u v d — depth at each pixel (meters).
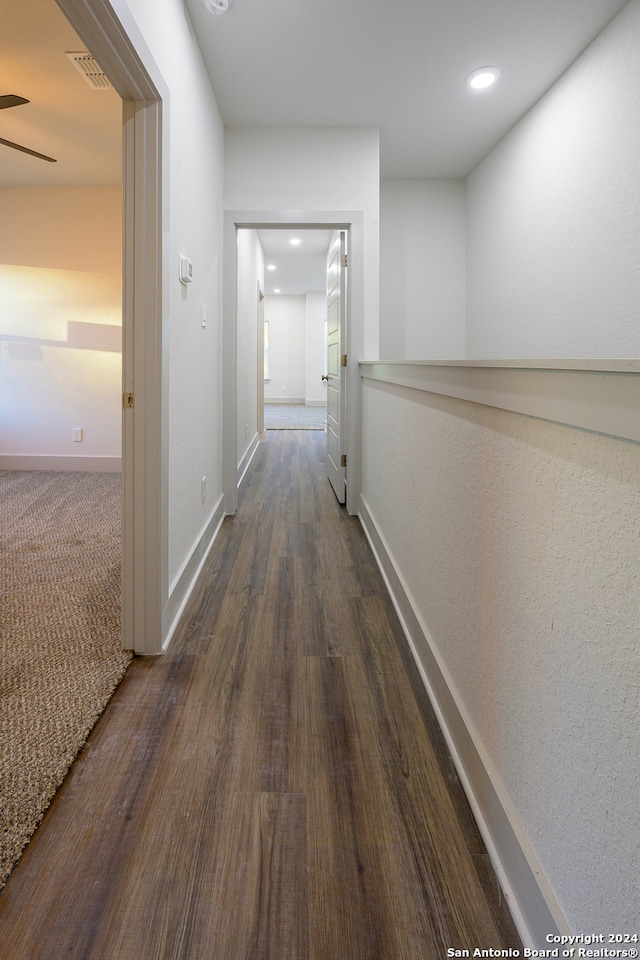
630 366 0.59
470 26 2.47
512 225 3.54
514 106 3.22
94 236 4.63
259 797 1.24
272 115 3.27
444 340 4.49
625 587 0.64
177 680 1.71
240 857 1.08
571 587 0.78
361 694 1.66
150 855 1.08
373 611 2.22
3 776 1.26
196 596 2.36
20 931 0.93
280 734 1.46
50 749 1.36
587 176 2.68
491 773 1.12
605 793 0.68
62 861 1.07
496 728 1.11
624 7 2.35
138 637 1.85
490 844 1.10
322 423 9.39
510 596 1.03
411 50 2.65
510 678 1.03
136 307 1.77
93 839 1.12
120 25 1.35
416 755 1.39
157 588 1.84
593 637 0.72
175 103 2.03
